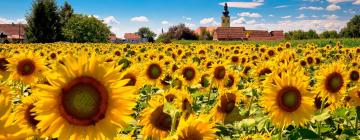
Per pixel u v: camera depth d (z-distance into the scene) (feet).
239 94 21.90
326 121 22.53
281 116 17.24
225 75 31.27
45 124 10.44
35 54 26.61
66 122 10.48
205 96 31.48
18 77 26.03
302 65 53.16
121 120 10.69
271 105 17.28
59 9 380.17
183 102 19.76
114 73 10.75
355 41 168.86
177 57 64.90
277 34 546.67
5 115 7.54
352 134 20.88
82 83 10.57
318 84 23.25
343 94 23.90
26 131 7.66
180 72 33.30
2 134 7.43
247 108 23.00
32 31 370.94
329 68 23.29
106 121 10.62
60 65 10.63
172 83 32.65
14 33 512.63
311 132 17.08
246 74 40.65
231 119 21.43
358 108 22.82
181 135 11.62
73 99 10.51
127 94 10.71
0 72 29.14
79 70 10.60
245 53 65.51
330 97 23.13
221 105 21.42
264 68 32.76
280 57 52.90
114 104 10.68
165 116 15.38
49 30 371.97
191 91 32.63
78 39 316.40
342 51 78.07
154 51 57.82
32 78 26.21
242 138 16.12
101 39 320.91
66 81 10.53
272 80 18.51
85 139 10.50
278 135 17.25
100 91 10.61
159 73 31.37
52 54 60.44
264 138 16.14
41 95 10.43
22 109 13.57
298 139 17.16
